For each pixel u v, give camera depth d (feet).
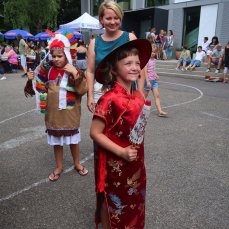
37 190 10.62
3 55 48.83
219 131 17.17
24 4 83.25
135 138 6.21
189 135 16.42
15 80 39.83
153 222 8.75
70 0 128.16
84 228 8.54
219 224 8.68
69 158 13.34
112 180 6.44
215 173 11.86
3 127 18.13
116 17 8.38
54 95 10.38
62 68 10.34
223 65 41.70
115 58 6.32
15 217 9.04
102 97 6.23
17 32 74.02
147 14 63.31
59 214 9.20
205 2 50.21
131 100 6.26
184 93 29.40
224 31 48.24
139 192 6.70
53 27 92.22
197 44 53.67
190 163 12.78
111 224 6.78
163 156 13.50
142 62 7.18
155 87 20.11
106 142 6.10
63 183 11.11
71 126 10.78
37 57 45.16
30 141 15.67
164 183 11.02
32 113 21.52
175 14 55.83
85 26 51.08
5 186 10.90
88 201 9.91
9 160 13.24
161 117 20.11
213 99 26.37
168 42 53.72
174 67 47.01
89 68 9.24
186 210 9.36
